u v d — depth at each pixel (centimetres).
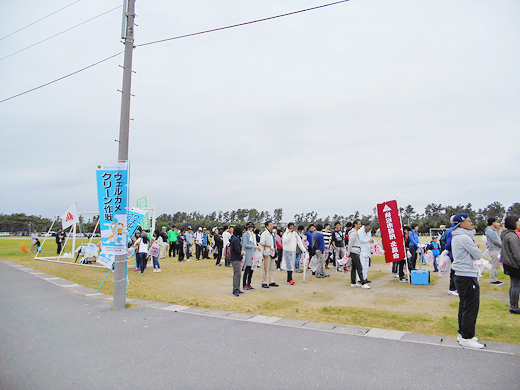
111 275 1347
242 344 514
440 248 1473
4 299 850
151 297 895
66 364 438
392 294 927
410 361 441
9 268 1531
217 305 796
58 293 933
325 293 951
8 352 481
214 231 1927
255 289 1031
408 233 1231
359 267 1041
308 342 521
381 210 1143
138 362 444
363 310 722
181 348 496
